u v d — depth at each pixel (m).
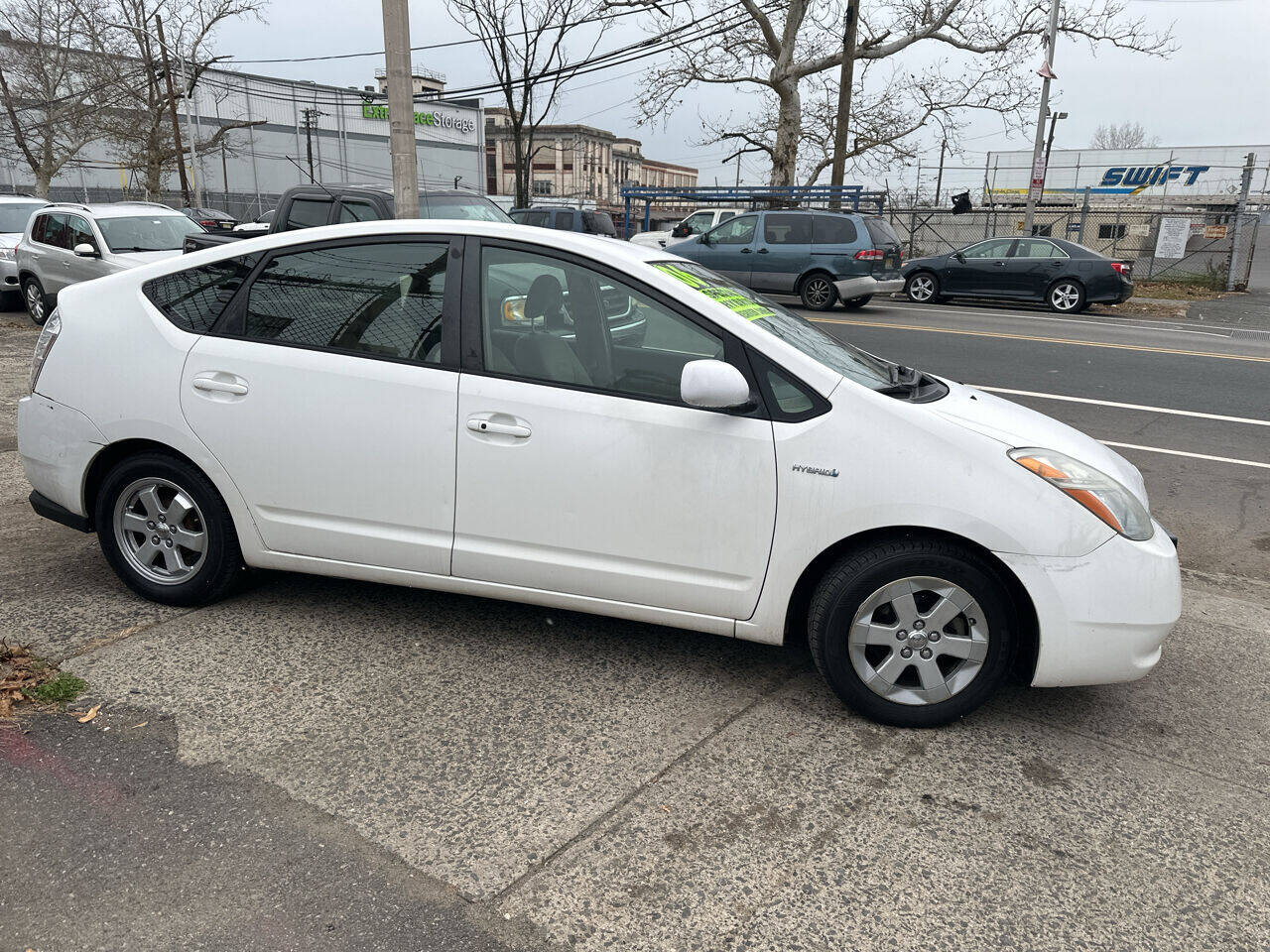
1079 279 17.77
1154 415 8.52
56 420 3.70
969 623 3.02
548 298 3.23
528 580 3.33
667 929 2.20
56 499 3.80
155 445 3.68
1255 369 10.94
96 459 3.71
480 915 2.22
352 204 10.27
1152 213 26.48
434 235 3.36
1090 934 2.24
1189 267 32.41
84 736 2.88
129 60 38.41
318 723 3.01
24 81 39.19
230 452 3.49
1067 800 2.77
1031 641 3.02
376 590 4.05
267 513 3.55
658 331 3.14
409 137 9.27
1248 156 24.62
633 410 3.10
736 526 3.06
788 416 3.02
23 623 3.59
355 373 3.34
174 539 3.70
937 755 2.99
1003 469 2.90
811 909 2.29
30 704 3.04
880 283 16.55
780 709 3.23
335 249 3.45
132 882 2.28
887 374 3.47
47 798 2.58
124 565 3.77
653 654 3.59
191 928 2.14
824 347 3.41
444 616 3.83
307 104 67.38
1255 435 7.81
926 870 2.45
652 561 3.18
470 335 3.27
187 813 2.54
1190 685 3.53
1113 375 10.40
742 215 17.22
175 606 3.77
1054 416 8.42
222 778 2.70
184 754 2.81
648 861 2.44
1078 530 2.87
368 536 3.45
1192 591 4.58
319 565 3.57
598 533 3.19
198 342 3.52
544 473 3.18
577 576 3.26
